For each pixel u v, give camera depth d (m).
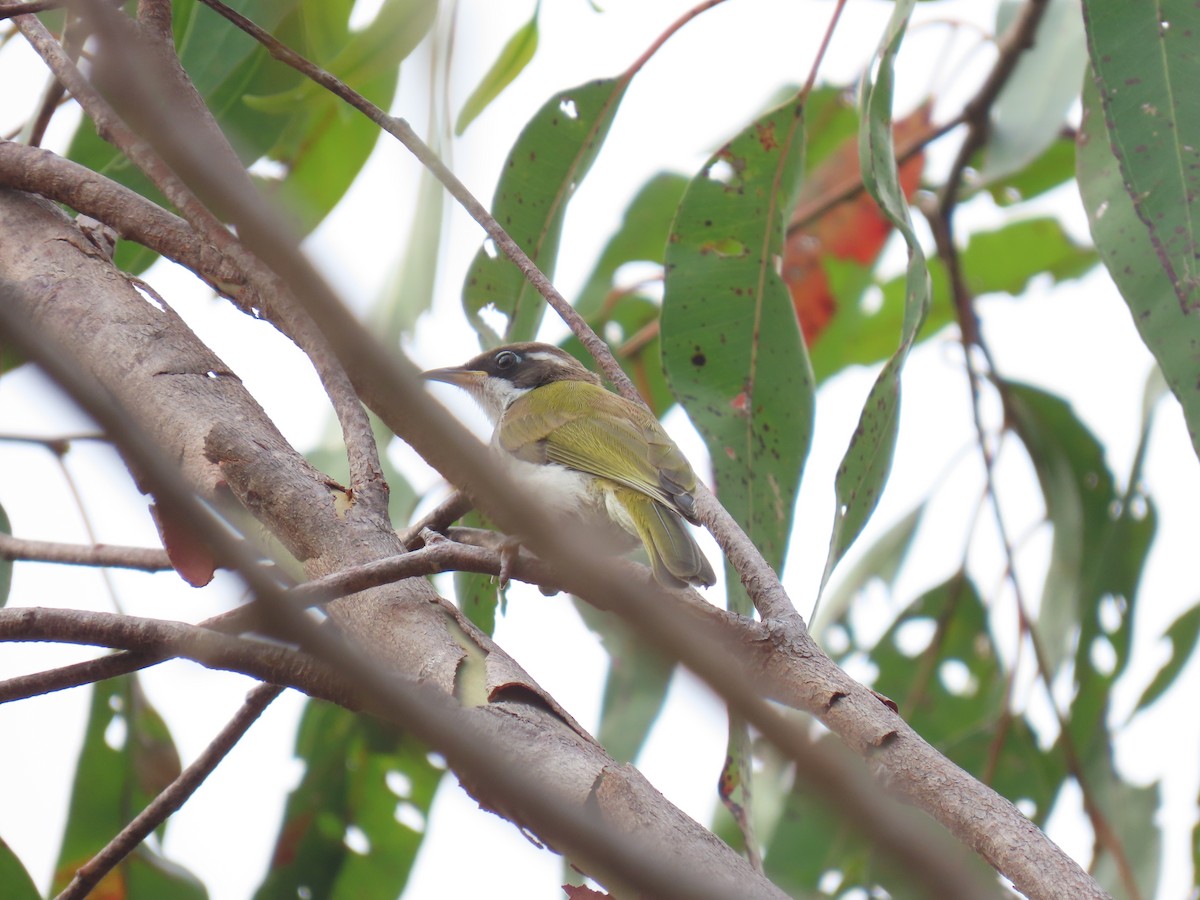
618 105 9.20
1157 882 10.81
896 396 7.04
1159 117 6.76
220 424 5.91
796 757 2.54
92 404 2.66
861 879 10.77
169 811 6.62
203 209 6.40
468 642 5.31
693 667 2.60
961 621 12.48
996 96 11.46
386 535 5.68
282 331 6.43
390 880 9.93
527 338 9.09
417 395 2.66
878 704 4.94
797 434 8.62
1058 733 11.49
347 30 9.45
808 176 13.81
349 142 10.07
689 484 9.66
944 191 11.81
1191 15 6.84
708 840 4.52
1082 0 6.95
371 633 5.39
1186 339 6.87
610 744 9.99
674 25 9.16
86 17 2.99
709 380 8.69
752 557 5.62
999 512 11.30
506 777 2.92
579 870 3.15
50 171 6.88
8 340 2.59
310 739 10.10
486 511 2.80
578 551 2.70
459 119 9.43
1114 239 7.32
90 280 6.62
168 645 5.17
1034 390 12.18
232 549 2.87
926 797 4.64
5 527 8.45
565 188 9.20
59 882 9.21
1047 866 4.32
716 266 8.82
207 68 8.89
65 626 5.16
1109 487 11.96
